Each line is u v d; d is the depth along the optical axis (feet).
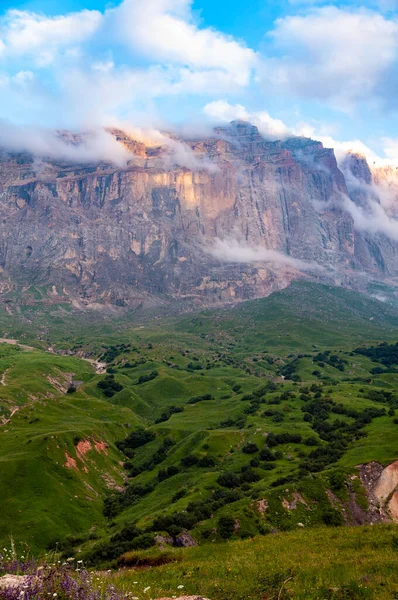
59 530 398.83
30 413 649.61
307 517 297.74
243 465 458.91
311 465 393.09
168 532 289.12
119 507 457.27
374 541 135.13
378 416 545.03
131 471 557.74
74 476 495.00
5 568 69.26
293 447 481.87
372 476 336.90
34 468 472.44
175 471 501.97
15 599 59.57
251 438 529.45
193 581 116.37
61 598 62.18
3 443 533.55
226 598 100.58
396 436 430.61
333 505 308.19
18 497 433.48
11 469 463.83
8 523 397.39
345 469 342.44
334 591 95.50
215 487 407.64
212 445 531.09
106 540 324.19
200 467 493.77
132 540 283.59
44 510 421.18
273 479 385.50
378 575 102.63
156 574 129.39
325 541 145.28
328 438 492.54
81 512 440.86
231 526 282.97
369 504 310.65
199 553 160.86
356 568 109.60
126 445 623.77
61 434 542.57
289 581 104.63
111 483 520.83
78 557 281.33
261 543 157.17
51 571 64.85
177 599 76.13
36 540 379.55
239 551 151.12
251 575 114.11
